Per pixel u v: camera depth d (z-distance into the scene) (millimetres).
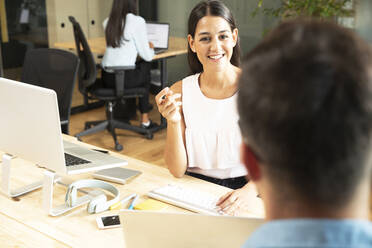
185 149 1963
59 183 1881
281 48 502
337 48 485
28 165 2068
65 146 1987
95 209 1624
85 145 2258
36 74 3051
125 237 1120
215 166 1972
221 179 1983
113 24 3957
